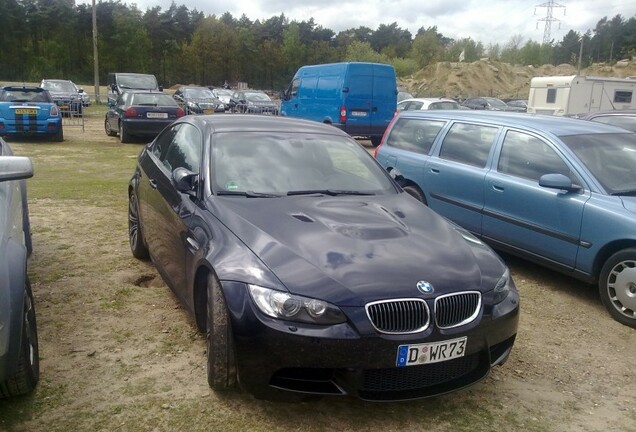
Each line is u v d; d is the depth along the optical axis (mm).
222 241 3510
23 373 3178
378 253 3359
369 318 2992
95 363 3738
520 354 4246
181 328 4297
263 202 3973
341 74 17203
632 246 4848
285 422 3211
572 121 6398
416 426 3250
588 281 5238
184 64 86938
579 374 3986
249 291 3111
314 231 3539
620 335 4676
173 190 4504
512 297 3545
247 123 4891
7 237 3164
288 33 95625
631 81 20844
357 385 3008
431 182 6934
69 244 6277
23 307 3010
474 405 3508
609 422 3412
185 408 3285
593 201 5141
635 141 5949
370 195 4387
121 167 12109
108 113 18266
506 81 65812
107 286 5070
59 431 3035
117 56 76938
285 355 2990
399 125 7961
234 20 106938
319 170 4523
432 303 3109
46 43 77500
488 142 6453
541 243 5605
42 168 11641
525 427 3305
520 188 5789
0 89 16344
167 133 5570
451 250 3566
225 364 3285
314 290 3033
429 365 3156
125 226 7129
